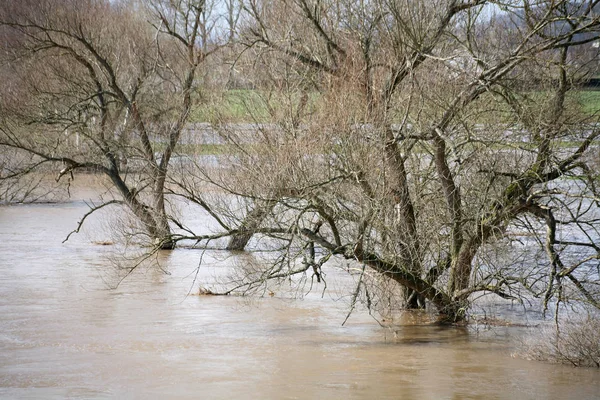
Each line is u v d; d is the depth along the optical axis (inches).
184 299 1165.1
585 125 920.3
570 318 943.7
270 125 1026.1
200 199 1020.5
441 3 955.3
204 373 813.9
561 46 900.0
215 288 1227.9
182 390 758.5
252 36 1192.8
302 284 1250.0
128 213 1437.0
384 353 887.7
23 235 1768.0
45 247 1625.2
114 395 743.1
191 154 1269.7
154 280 1305.4
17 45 1691.7
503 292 986.1
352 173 892.6
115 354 882.8
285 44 1067.3
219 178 1031.0
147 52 1683.1
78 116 1569.9
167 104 1558.8
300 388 762.8
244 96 1134.4
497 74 916.0
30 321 1034.1
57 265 1438.2
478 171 907.4
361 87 955.3
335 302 1144.8
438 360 859.4
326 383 779.4
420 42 917.8
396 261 957.2
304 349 903.1
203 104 1386.6
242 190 972.6
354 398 734.5
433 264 1036.5
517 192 922.1
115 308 1113.4
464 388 762.8
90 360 860.0
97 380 789.2
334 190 916.6
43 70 1615.4
